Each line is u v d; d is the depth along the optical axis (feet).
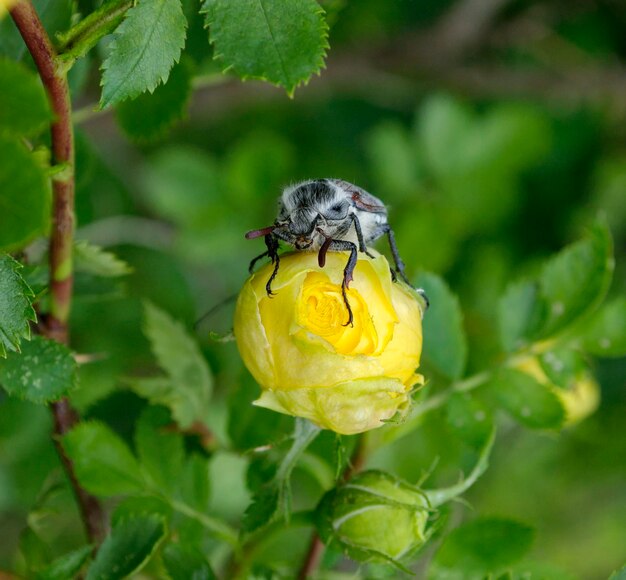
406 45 2.05
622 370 1.96
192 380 1.42
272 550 1.48
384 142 1.85
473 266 1.86
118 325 1.49
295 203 1.27
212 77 1.38
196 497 1.39
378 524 1.28
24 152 1.08
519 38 2.06
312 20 1.19
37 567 1.38
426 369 1.54
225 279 1.91
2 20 1.31
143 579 1.40
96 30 1.20
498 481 2.01
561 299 1.44
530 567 1.39
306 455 1.37
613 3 2.03
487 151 1.85
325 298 1.24
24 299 1.19
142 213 2.07
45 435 1.49
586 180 2.04
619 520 2.10
